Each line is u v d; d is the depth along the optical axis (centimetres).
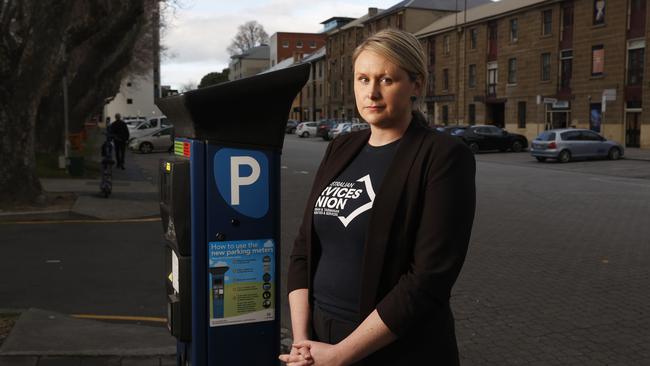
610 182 1708
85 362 397
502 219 1062
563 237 898
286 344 475
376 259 180
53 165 1891
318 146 3966
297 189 1557
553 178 1830
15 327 450
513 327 512
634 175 1927
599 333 496
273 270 268
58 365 391
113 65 2514
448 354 187
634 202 1280
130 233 934
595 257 765
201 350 259
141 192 1438
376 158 194
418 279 170
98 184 1577
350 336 175
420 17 5638
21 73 1080
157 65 4772
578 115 3547
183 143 265
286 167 2261
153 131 3244
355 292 187
